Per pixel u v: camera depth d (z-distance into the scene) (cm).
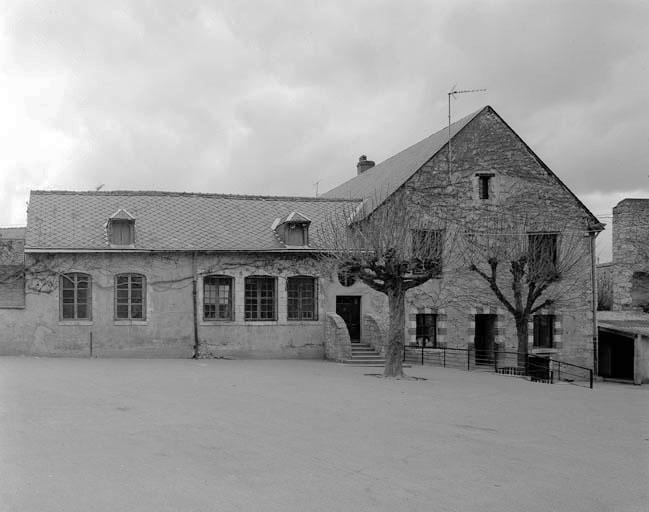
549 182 2766
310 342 2542
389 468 900
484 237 2598
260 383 1706
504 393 1756
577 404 1644
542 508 754
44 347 2306
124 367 2000
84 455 905
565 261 2509
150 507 698
